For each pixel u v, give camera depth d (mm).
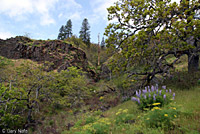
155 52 9203
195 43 9453
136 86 11773
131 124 4391
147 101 5520
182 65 15945
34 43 26828
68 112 11906
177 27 7457
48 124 8914
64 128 7242
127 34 9867
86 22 61094
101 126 4578
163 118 3709
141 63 10547
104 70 28953
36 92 10734
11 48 27312
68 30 61250
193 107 4395
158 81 10781
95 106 12461
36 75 10836
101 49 59031
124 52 9656
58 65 23000
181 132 3111
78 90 15766
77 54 27750
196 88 7078
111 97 14133
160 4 8305
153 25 8445
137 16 8836
